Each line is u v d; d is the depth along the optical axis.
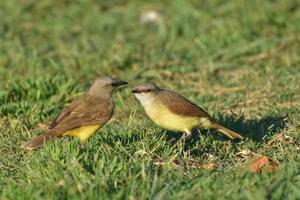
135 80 16.91
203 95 15.61
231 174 10.01
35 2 22.58
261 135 12.41
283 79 16.16
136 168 9.90
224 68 17.42
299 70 16.80
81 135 11.73
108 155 10.48
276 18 20.02
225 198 9.04
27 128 13.35
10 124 13.48
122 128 12.45
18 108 14.05
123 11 22.16
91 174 9.75
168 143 11.79
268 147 11.84
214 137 12.34
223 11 20.95
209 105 14.75
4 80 16.17
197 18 20.89
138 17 21.58
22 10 22.17
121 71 17.59
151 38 19.95
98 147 10.91
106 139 11.63
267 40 18.67
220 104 14.84
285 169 10.08
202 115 11.91
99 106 11.94
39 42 19.81
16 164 11.20
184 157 11.15
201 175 10.17
